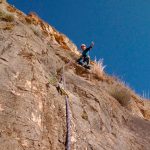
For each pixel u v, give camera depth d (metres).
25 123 4.50
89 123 6.42
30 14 19.55
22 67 5.80
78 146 5.24
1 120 4.27
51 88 6.06
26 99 5.00
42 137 4.61
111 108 8.41
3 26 7.38
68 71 9.85
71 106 6.19
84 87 8.46
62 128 5.21
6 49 6.08
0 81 4.99
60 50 13.80
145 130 9.01
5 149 3.87
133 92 15.45
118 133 7.45
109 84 12.34
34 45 7.67
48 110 5.30
